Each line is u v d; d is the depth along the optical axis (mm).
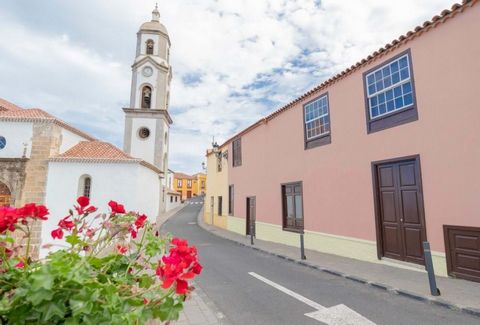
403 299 5305
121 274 2016
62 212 15672
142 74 29422
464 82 6043
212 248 12297
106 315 1400
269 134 14078
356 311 4816
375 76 8297
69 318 1345
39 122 16875
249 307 5160
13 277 1497
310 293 5828
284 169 12539
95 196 16062
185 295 1698
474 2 5895
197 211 39844
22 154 16453
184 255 1644
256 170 15375
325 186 9945
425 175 6711
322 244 9922
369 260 8062
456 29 6258
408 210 7168
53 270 1327
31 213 1761
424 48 6910
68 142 18719
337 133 9516
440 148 6430
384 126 7902
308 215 10750
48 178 16141
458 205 6012
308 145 11070
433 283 5191
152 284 1970
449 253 6125
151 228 2447
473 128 5840
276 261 9211
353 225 8688
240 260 9484
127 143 27797
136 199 16469
